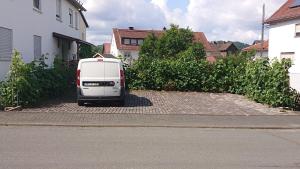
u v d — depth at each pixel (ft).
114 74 50.65
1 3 57.36
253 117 45.55
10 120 39.45
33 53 71.97
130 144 29.94
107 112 46.01
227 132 37.09
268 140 33.27
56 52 90.43
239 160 25.55
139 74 71.51
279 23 110.63
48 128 36.70
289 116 46.85
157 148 28.68
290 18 103.96
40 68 54.65
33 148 27.73
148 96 63.05
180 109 50.03
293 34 104.42
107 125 38.58
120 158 25.35
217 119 43.50
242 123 41.55
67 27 102.32
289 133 37.32
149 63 71.82
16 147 27.99
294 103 53.26
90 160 24.67
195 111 48.75
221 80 71.10
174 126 39.32
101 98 50.26
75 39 101.09
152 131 36.40
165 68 71.31
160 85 71.72
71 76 71.46
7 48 59.72
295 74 56.34
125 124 39.01
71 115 43.29
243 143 31.60
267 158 26.30
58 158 24.98
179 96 64.08
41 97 54.29
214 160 25.41
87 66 50.44
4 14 58.39
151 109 49.34
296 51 103.40
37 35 74.64
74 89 70.54
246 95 65.82
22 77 47.14
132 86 71.92
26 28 68.08
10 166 22.85
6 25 59.11
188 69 71.31
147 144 30.12
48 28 82.58
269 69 56.59
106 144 29.73
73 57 113.91
